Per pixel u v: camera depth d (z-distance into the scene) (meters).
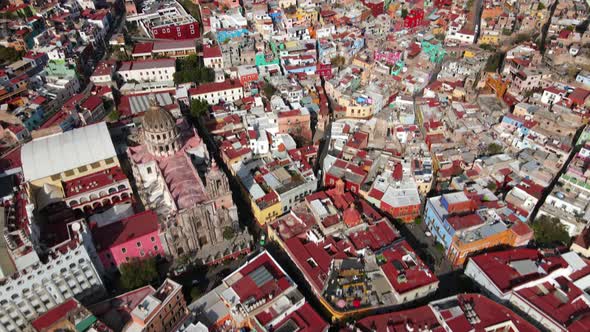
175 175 156.25
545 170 169.38
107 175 166.00
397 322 118.00
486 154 181.75
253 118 196.88
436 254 151.00
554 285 129.62
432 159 186.12
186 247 144.00
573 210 152.38
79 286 126.94
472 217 146.62
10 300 115.19
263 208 153.25
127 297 122.94
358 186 165.62
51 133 188.75
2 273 113.75
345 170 171.00
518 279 130.38
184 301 127.00
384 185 167.50
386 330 116.44
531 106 199.62
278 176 164.00
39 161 159.88
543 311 121.81
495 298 129.38
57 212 156.62
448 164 177.50
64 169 159.88
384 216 160.88
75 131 173.50
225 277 138.12
